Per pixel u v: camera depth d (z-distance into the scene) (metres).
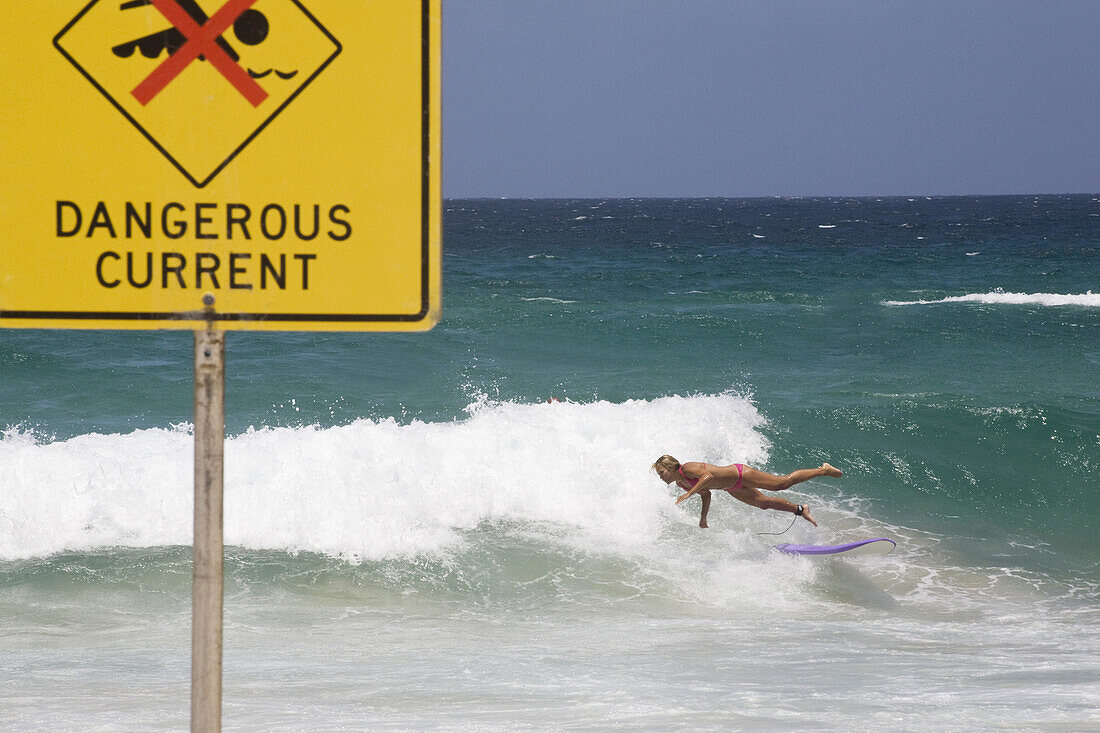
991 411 51.09
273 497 35.69
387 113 5.84
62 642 25.98
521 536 35.78
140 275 5.85
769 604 31.45
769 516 39.19
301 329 5.90
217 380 5.91
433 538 34.88
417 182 5.88
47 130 5.77
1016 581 34.47
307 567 32.44
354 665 23.83
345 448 39.28
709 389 67.25
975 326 97.19
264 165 5.82
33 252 5.82
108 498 35.00
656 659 24.66
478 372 70.69
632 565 34.00
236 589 30.72
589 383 69.06
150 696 20.19
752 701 19.62
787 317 100.38
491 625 28.83
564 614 30.03
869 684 21.45
